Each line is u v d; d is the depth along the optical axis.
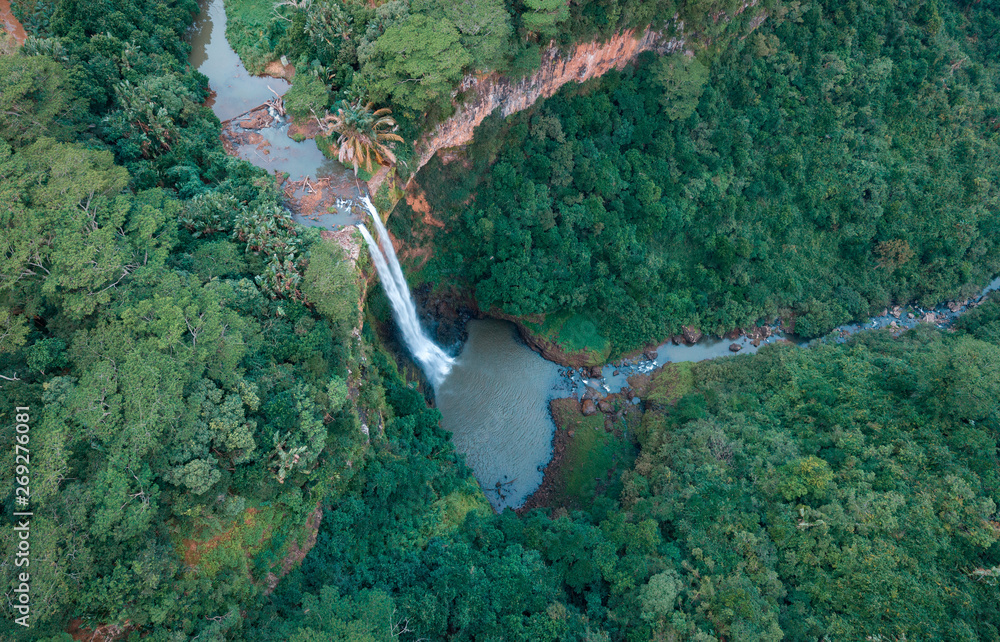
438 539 46.28
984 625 43.94
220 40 60.97
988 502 48.41
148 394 34.41
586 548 47.41
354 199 52.22
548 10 55.62
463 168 62.97
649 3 63.06
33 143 42.31
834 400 59.25
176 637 30.75
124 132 47.78
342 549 41.44
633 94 69.25
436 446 54.44
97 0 50.91
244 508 37.03
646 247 70.56
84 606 29.81
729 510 50.31
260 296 43.03
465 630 40.59
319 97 53.69
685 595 44.72
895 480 51.09
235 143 54.44
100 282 37.38
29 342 36.50
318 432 39.59
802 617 44.97
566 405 65.88
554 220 65.69
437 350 65.56
